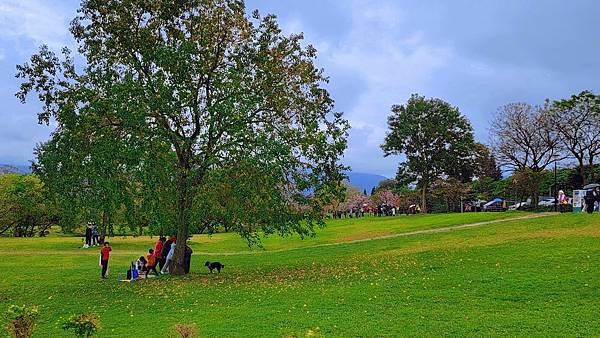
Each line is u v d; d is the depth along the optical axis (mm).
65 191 21906
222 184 22547
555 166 66500
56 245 47375
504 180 85188
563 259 21375
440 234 36625
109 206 21297
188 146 22922
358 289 18609
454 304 15484
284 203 24297
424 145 83125
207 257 37000
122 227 24172
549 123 62344
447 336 12031
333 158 25266
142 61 23578
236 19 25312
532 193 65375
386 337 12055
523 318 13422
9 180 68562
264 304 16703
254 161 21578
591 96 59812
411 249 30469
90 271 29344
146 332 13422
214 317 14969
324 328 12992
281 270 26266
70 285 23766
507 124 69000
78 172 21781
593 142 61344
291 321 13875
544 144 63188
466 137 82875
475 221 47625
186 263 25938
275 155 21797
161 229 23203
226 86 23188
